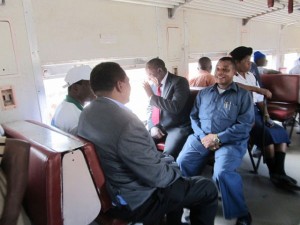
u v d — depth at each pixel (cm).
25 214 119
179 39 306
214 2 304
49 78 192
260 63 365
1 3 158
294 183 221
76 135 136
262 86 326
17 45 169
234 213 178
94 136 123
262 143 238
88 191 118
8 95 168
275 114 299
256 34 469
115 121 118
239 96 204
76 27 203
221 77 204
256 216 192
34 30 177
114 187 129
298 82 302
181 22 305
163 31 283
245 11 376
